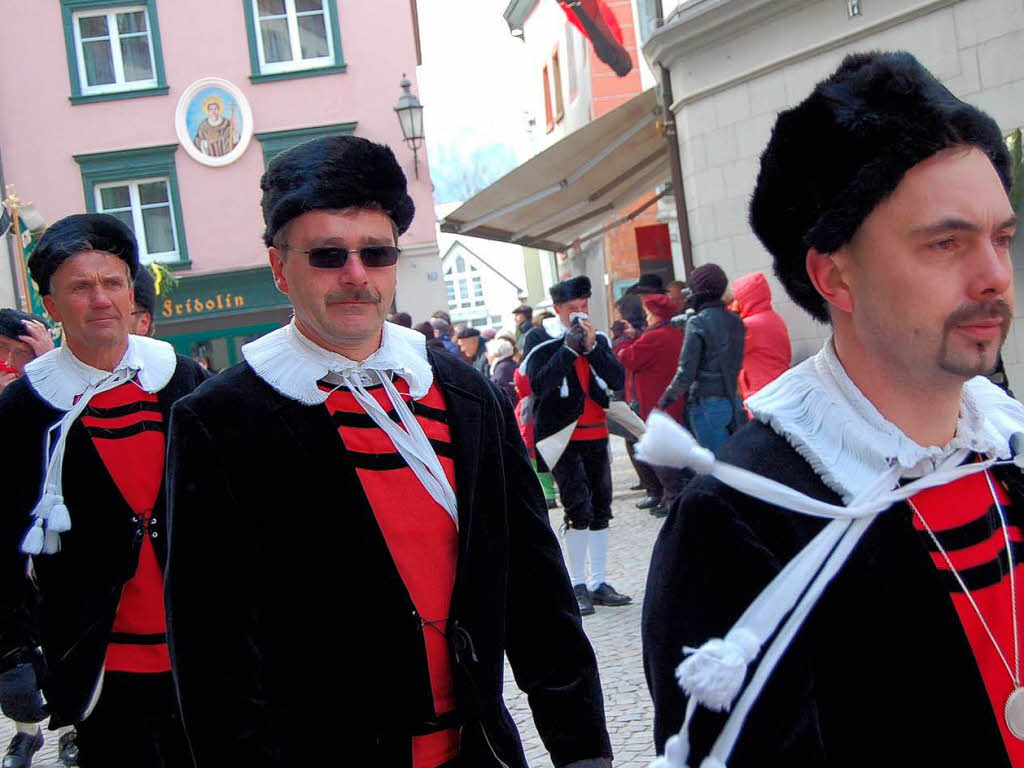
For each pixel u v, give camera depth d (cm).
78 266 304
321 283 197
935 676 125
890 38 736
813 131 130
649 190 1434
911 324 126
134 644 291
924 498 132
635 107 982
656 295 761
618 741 393
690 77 882
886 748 124
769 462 132
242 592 186
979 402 144
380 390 201
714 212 878
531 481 215
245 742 179
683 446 127
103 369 310
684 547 131
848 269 131
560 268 2517
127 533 293
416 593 194
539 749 402
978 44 687
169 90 1703
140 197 1723
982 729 125
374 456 196
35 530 283
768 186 138
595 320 2128
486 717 194
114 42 1712
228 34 1709
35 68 1695
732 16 819
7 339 453
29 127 1694
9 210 1092
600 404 580
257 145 1717
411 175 1698
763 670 122
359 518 190
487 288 3061
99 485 295
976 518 133
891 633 125
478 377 215
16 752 384
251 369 198
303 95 1719
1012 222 129
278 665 187
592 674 207
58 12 1692
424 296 1700
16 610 309
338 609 187
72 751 378
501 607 202
